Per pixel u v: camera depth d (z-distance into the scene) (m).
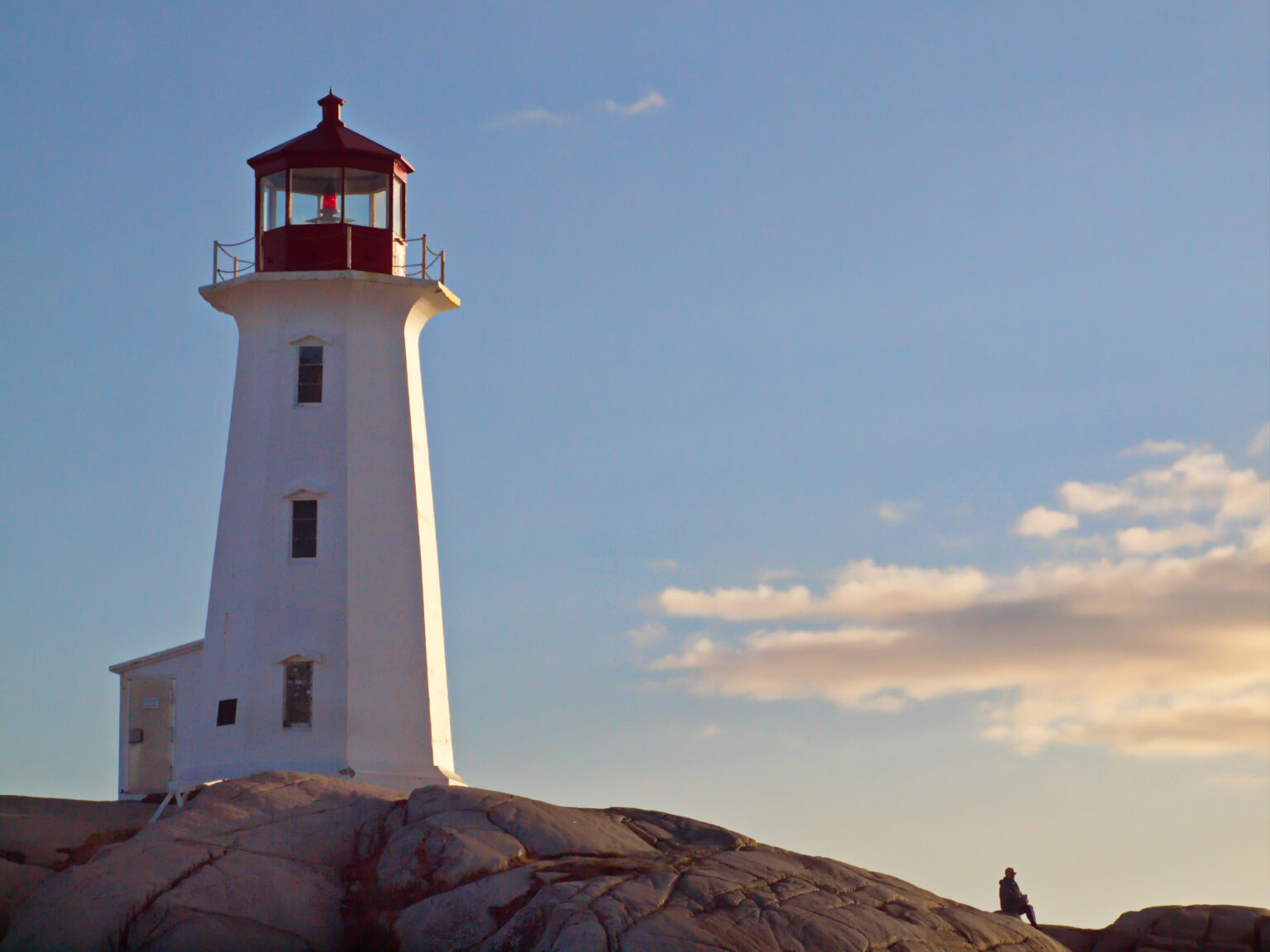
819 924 39.78
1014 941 42.53
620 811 46.41
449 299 59.53
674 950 37.69
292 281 57.41
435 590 58.59
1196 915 49.91
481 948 38.72
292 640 55.56
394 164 59.38
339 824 44.28
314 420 57.25
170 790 53.56
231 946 39.44
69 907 39.91
